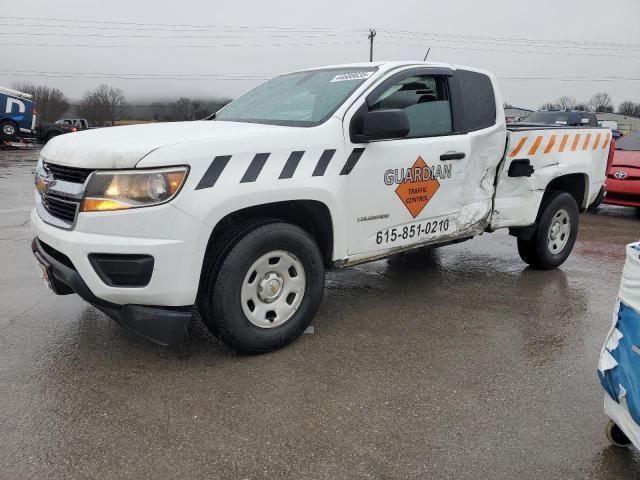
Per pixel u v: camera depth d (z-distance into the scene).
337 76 4.33
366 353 3.67
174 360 3.52
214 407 2.97
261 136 3.38
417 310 4.53
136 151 2.99
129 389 3.15
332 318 4.31
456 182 4.53
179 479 2.41
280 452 2.60
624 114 60.28
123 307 3.19
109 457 2.55
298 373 3.37
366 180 3.88
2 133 25.77
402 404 3.04
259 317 3.52
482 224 4.90
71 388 3.15
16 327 4.00
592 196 5.97
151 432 2.74
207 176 3.12
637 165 9.21
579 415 2.96
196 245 3.11
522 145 5.05
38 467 2.47
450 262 6.10
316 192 3.57
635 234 8.02
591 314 4.50
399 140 4.09
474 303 4.73
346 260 3.93
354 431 2.78
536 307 4.64
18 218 8.30
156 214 3.00
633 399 2.40
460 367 3.49
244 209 3.46
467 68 4.70
